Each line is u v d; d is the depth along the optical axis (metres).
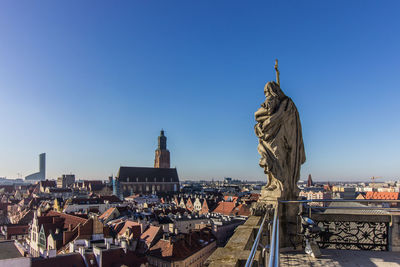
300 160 12.77
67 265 52.66
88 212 120.81
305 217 11.27
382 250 11.26
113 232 90.19
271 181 12.77
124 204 158.88
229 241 7.21
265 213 11.09
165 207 146.25
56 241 77.31
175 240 75.69
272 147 12.28
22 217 132.50
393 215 11.10
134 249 75.62
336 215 11.59
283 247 11.66
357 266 9.55
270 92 12.93
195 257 75.31
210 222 106.50
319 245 11.82
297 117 12.95
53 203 158.75
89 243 63.66
